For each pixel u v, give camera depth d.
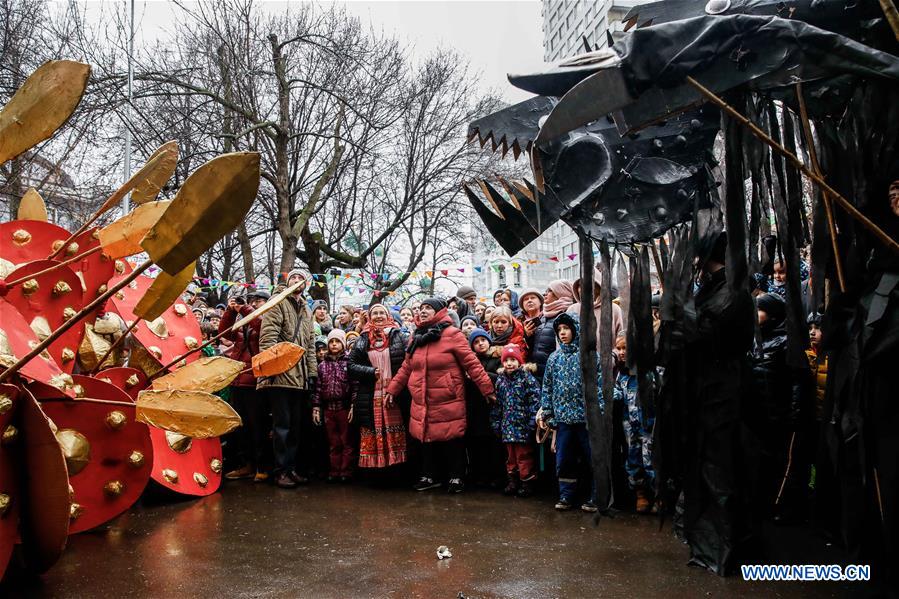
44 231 3.33
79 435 3.04
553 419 4.14
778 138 2.53
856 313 2.38
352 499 4.48
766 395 3.50
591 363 2.76
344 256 14.19
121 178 10.88
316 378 5.20
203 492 4.50
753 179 2.52
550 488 4.77
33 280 2.95
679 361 2.97
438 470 5.20
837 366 2.51
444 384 4.65
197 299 7.48
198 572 2.96
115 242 2.87
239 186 1.82
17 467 2.54
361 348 5.07
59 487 2.52
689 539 2.99
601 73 2.07
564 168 2.65
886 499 2.29
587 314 2.75
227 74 11.65
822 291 2.51
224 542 3.44
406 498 4.50
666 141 2.74
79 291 3.18
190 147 11.05
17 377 2.53
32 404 2.49
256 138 11.54
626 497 4.36
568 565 3.01
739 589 2.67
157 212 2.80
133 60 11.16
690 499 2.98
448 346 4.68
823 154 2.42
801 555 3.05
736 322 2.70
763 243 3.03
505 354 4.48
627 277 2.88
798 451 3.57
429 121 14.57
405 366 4.86
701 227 2.86
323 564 3.07
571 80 2.19
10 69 8.92
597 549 3.25
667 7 2.45
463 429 4.64
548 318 4.68
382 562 3.09
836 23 2.18
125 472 3.19
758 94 2.39
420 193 15.26
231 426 2.53
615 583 2.76
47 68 2.28
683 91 2.18
